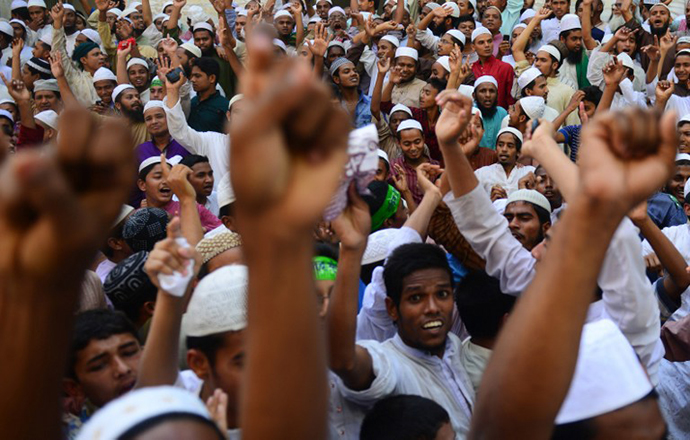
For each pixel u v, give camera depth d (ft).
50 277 1.94
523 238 10.67
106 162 2.02
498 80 24.38
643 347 7.01
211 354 5.77
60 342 2.06
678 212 15.52
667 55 25.79
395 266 7.61
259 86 1.91
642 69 25.09
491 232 7.64
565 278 2.41
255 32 1.92
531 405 2.51
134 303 8.29
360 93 22.56
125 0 34.60
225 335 5.68
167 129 18.74
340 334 5.59
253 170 1.88
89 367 6.28
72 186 2.03
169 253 4.74
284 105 1.85
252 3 28.60
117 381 6.32
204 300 5.75
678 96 23.24
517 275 7.70
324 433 2.24
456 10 29.84
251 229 1.99
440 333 7.50
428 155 19.62
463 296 8.27
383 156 16.43
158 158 15.07
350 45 27.09
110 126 2.05
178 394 2.97
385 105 22.57
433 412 6.31
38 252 1.88
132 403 2.87
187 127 18.48
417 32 27.12
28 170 1.76
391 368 6.98
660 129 2.27
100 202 2.04
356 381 6.71
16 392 2.07
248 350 2.15
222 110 21.57
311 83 1.85
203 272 8.59
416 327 7.47
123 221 11.50
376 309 8.51
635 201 2.30
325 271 7.31
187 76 24.12
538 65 23.70
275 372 2.14
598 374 3.91
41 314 1.99
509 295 8.02
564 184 3.69
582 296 2.42
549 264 2.47
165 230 10.84
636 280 6.73
